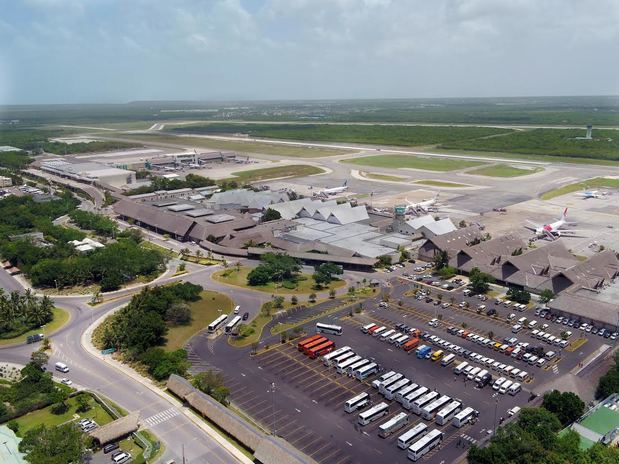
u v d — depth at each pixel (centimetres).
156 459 10000
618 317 15512
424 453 10212
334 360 13762
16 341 15275
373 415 11306
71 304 17938
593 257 19750
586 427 10662
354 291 18638
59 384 12681
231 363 13812
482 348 14612
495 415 11469
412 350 14550
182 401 12050
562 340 14775
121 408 11725
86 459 10075
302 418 11412
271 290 18912
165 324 15650
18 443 10162
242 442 10356
